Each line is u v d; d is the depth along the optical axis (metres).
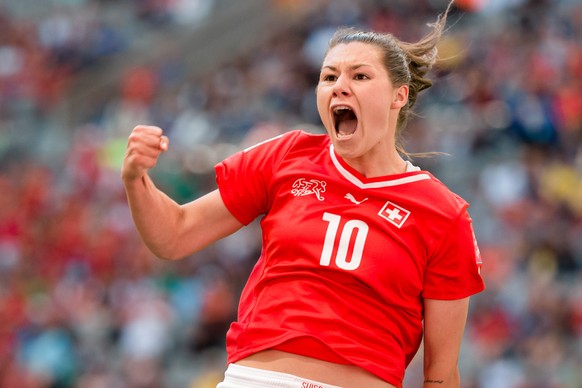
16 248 34.62
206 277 30.27
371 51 8.38
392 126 8.58
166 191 35.09
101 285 31.84
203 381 27.31
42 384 28.12
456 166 31.94
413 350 8.59
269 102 38.53
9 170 38.78
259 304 8.37
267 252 8.54
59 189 37.25
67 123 43.03
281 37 42.69
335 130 8.41
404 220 8.33
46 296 32.47
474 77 34.38
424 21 38.16
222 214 8.82
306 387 7.97
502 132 32.59
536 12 36.94
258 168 8.78
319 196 8.48
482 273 27.11
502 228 28.78
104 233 34.22
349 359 8.03
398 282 8.24
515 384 24.42
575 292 26.55
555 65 34.56
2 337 29.84
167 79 44.09
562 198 30.08
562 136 32.47
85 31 46.22
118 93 44.06
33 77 44.41
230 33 44.97
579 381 24.17
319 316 8.09
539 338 25.52
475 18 37.00
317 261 8.23
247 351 8.22
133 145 8.03
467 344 25.88
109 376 27.91
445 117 33.75
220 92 40.78
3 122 42.06
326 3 41.81
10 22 47.00
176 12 47.59
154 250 8.65
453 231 8.38
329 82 8.44
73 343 29.30
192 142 37.59
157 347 28.58
